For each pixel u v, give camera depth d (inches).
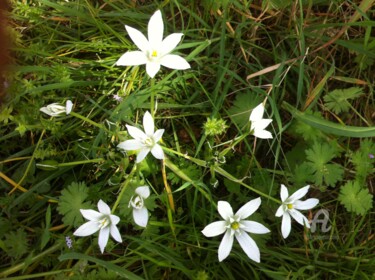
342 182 9.9
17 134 9.7
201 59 10.1
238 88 10.2
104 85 10.2
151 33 7.4
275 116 9.1
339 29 10.5
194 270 8.8
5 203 9.5
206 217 9.4
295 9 9.9
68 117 9.9
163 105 9.5
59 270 8.7
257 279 8.7
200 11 10.6
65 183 9.9
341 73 10.5
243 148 9.9
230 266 9.3
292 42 10.3
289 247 9.5
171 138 9.9
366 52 9.7
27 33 10.7
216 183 8.6
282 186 7.8
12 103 9.4
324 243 9.6
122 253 9.4
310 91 9.8
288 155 9.8
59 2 10.5
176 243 9.0
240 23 10.1
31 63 10.4
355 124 10.3
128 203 8.7
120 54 10.3
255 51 10.5
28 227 9.6
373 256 9.4
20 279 9.2
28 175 9.8
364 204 9.0
